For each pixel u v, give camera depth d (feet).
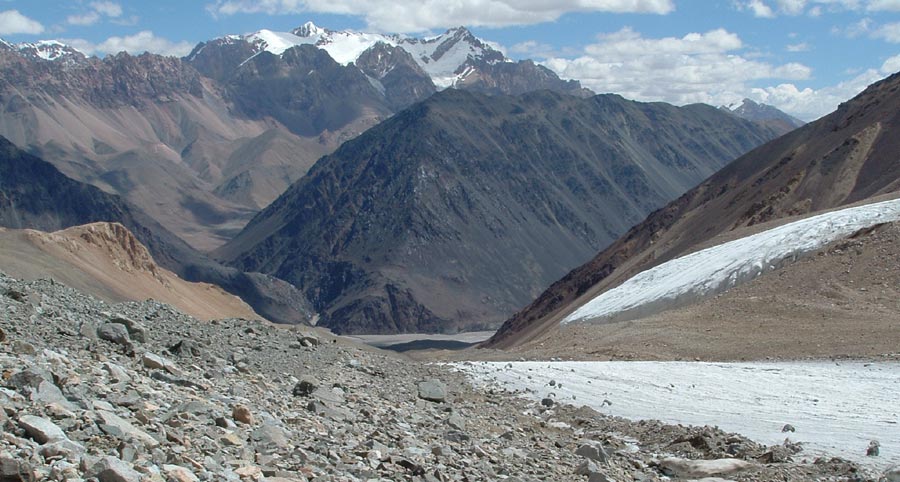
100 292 312.29
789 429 69.67
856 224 191.83
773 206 429.38
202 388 53.72
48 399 37.88
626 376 104.42
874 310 146.30
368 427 55.77
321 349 96.63
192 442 38.32
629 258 543.39
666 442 67.36
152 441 35.65
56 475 28.94
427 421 64.85
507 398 89.04
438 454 49.93
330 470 40.14
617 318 232.53
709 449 63.41
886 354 116.26
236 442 40.29
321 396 63.77
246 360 74.18
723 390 92.89
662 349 140.26
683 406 84.12
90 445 33.47
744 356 128.67
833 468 56.44
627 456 62.90
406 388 83.51
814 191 421.18
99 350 58.34
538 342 181.88
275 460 39.42
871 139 437.99
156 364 56.18
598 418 78.95
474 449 54.49
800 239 199.52
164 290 372.99
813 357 120.88
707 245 281.54
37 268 291.38
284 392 63.77
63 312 69.87
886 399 83.51
